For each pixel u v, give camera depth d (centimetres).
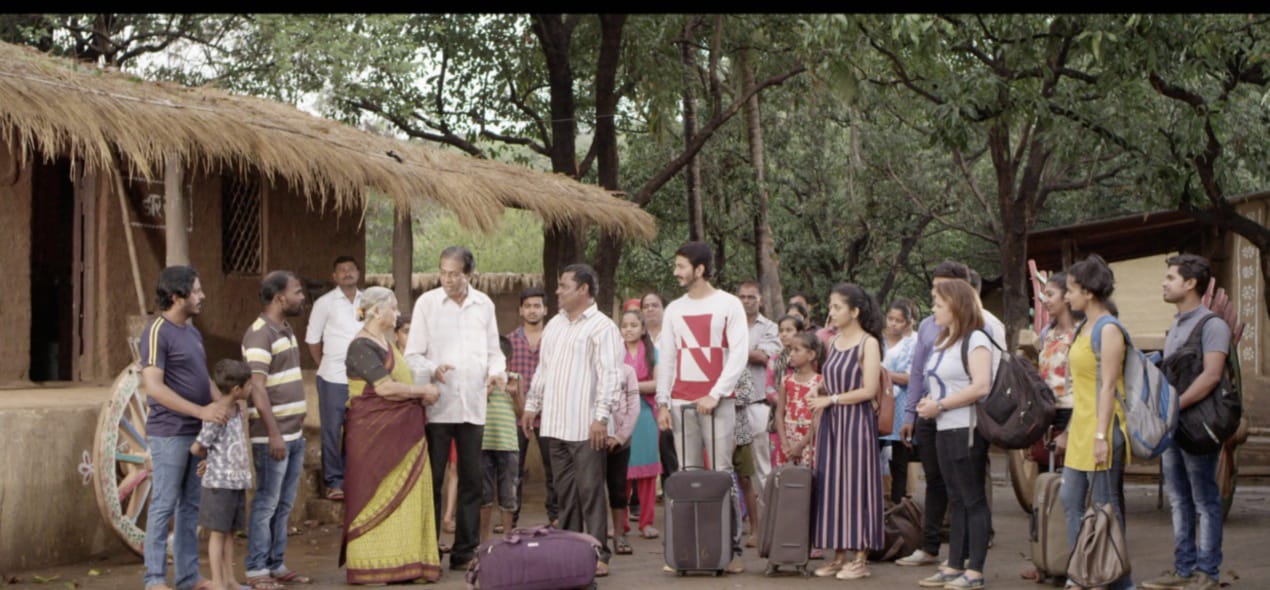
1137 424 671
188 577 721
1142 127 1473
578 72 2309
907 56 1540
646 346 979
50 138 834
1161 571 820
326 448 1060
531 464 1419
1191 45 1317
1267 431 1639
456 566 820
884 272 3105
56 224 1325
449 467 1036
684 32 2172
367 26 1834
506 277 2481
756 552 902
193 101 1030
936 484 821
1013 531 1019
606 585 763
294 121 1137
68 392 993
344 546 784
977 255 3159
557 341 804
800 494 784
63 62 1027
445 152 1388
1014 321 1938
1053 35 1412
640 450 984
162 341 700
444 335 811
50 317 1333
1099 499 682
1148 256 2022
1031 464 1078
